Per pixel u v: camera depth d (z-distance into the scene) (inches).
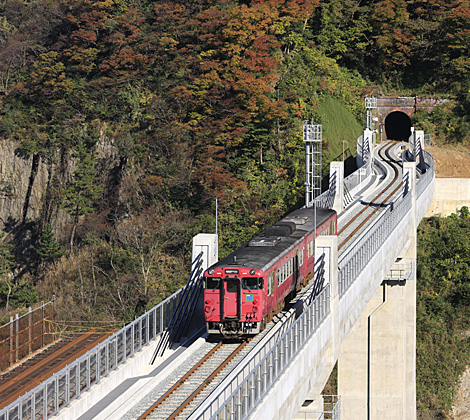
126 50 6712.6
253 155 6117.1
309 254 2709.2
